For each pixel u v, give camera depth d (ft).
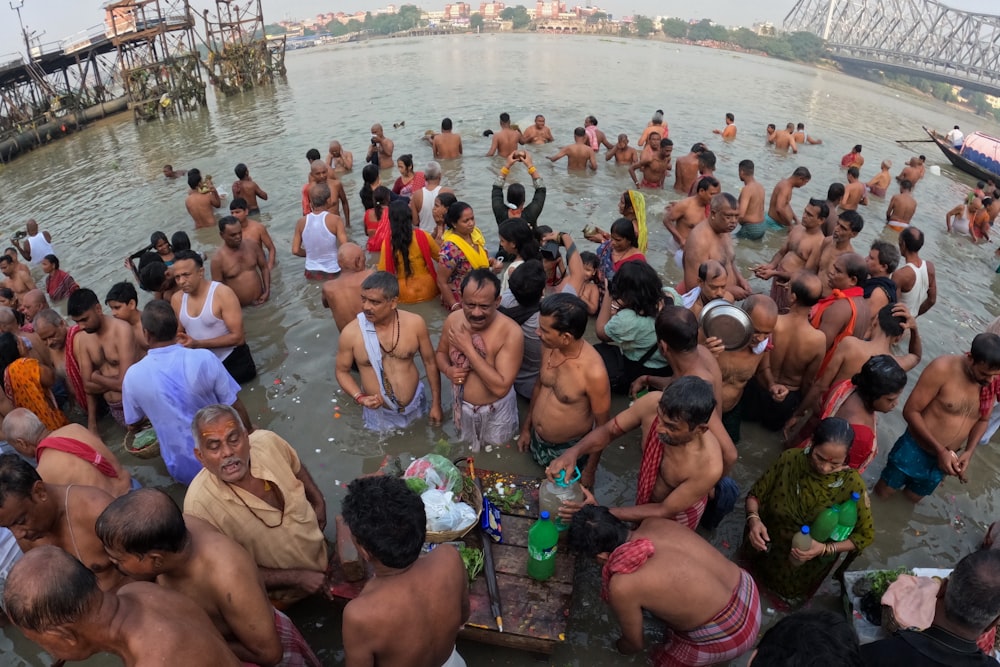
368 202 31.12
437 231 28.58
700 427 10.55
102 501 11.03
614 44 214.28
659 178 39.88
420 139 56.08
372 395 17.04
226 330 19.45
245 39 111.86
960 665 8.07
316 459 17.04
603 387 14.43
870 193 44.47
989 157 60.39
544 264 21.68
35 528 10.31
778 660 7.20
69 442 12.51
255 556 11.53
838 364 15.66
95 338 17.29
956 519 15.44
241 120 75.31
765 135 61.67
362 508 8.25
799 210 38.50
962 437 14.55
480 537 12.94
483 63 130.21
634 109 74.59
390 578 8.62
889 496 15.99
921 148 68.74
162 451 15.20
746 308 15.33
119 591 8.05
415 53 162.30
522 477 14.76
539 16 475.31
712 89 98.89
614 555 10.49
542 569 11.91
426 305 24.89
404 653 8.74
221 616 9.40
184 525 8.69
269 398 19.62
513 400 17.33
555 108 73.92
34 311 21.95
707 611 10.21
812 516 11.63
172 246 26.35
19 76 90.84
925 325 25.17
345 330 16.57
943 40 404.77
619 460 17.10
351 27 514.68
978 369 13.28
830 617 7.63
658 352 17.57
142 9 96.32
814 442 11.26
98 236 36.58
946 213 42.34
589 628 12.48
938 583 11.98
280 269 29.09
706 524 14.52
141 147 64.80
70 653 7.22
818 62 333.83
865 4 478.18
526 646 11.39
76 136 79.00
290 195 40.83
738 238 33.12
